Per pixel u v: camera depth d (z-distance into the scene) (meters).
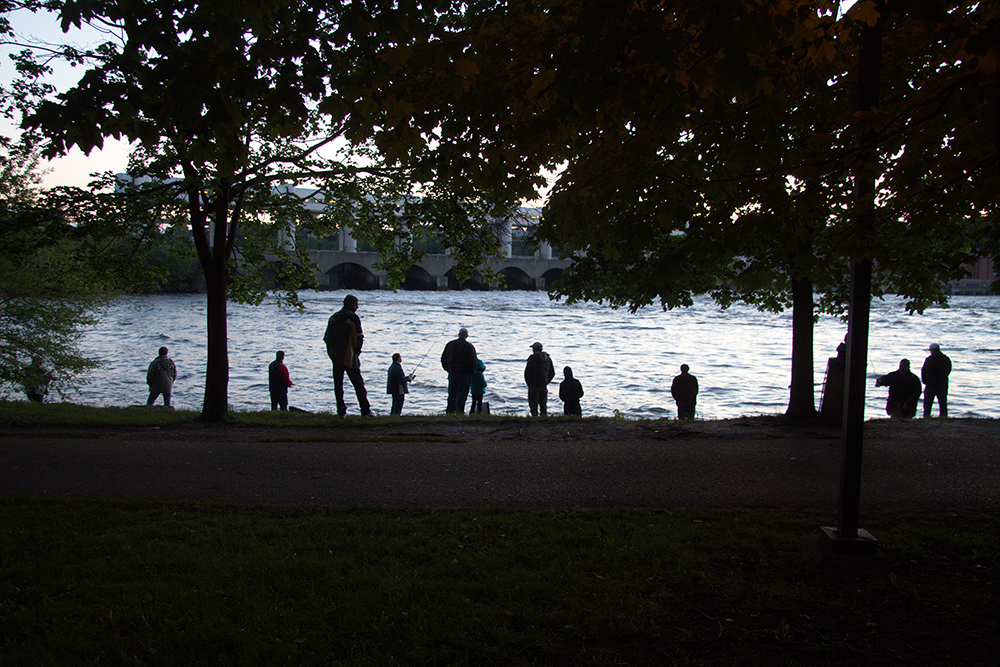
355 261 98.06
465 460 8.09
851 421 4.54
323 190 11.63
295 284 13.52
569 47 3.69
